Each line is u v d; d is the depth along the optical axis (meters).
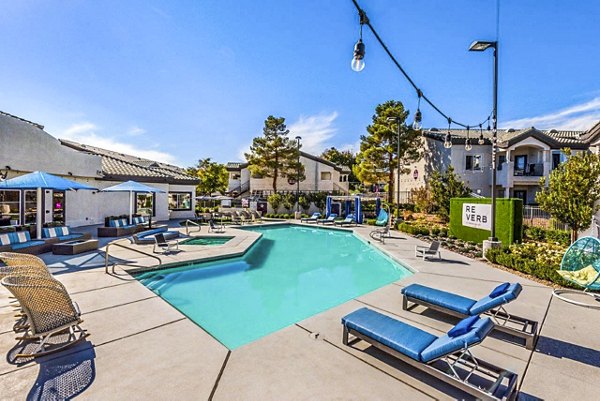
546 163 22.86
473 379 3.24
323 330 4.54
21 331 4.30
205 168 43.78
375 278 9.42
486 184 25.02
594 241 6.22
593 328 4.56
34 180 9.66
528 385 3.19
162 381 3.22
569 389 3.13
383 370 3.47
